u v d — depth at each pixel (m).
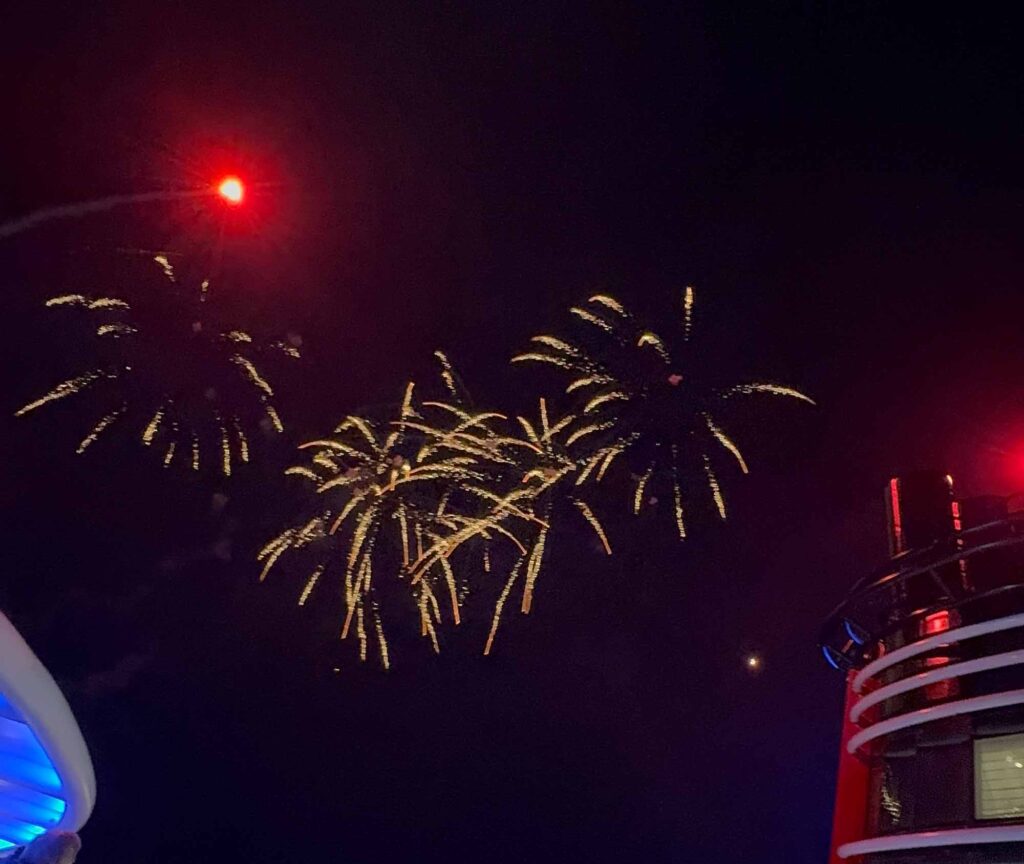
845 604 16.97
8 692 13.80
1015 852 13.13
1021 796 13.52
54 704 14.73
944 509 17.98
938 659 15.46
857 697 17.83
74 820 18.12
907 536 17.88
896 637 16.70
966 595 14.90
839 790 17.17
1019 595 15.36
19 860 16.41
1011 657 13.88
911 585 16.78
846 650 18.23
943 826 14.07
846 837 16.52
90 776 17.03
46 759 16.41
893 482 18.84
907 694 15.87
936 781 14.64
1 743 16.25
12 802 18.23
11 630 13.58
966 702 14.30
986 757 14.20
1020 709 14.13
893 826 14.94
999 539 15.23
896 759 15.59
